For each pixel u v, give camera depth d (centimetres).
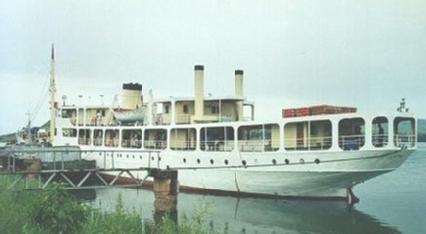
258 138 4622
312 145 4219
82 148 6525
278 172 4312
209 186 4797
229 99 5122
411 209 4275
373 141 3947
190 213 3891
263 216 3834
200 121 5106
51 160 5988
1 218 2388
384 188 5900
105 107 6925
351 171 3981
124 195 5019
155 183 4066
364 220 3759
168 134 5219
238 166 4547
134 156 5606
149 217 3744
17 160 6066
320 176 4116
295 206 4203
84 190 5431
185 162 4988
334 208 4178
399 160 3931
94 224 2280
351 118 3959
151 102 5497
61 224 2145
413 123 3916
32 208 2219
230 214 3894
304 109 4244
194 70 5169
